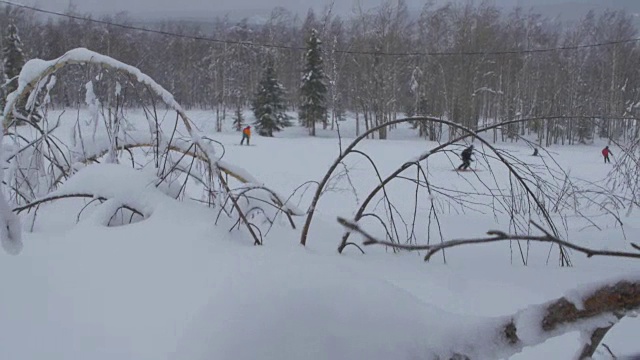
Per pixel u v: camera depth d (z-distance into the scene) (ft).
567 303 4.32
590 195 30.50
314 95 158.10
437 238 16.63
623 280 4.13
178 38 209.46
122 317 7.70
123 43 152.66
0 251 10.14
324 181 13.19
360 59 158.51
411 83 168.35
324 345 5.07
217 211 13.84
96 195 13.17
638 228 19.92
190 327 5.67
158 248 9.78
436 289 10.13
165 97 14.85
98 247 10.26
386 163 78.89
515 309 9.18
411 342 5.04
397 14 172.35
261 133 151.43
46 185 17.06
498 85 173.99
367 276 5.95
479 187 52.95
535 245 16.22
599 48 193.88
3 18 132.26
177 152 17.88
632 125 21.38
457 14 193.57
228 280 6.16
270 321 5.21
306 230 13.05
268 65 154.81
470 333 4.88
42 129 16.42
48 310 8.19
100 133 18.26
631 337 7.92
